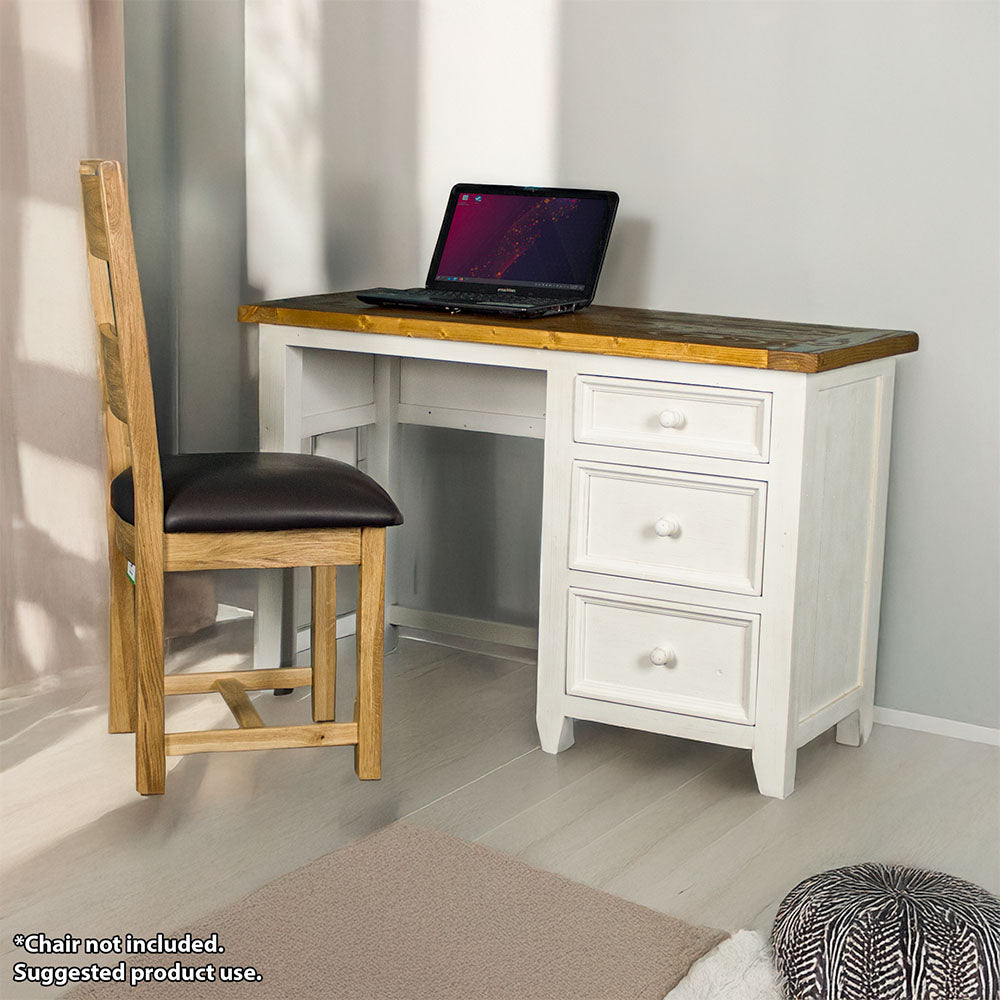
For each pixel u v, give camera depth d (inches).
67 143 97.7
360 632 82.9
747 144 97.2
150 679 80.1
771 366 79.4
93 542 102.7
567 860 76.4
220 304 118.8
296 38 113.0
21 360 97.4
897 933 59.9
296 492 80.2
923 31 90.4
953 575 95.4
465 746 92.7
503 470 110.9
